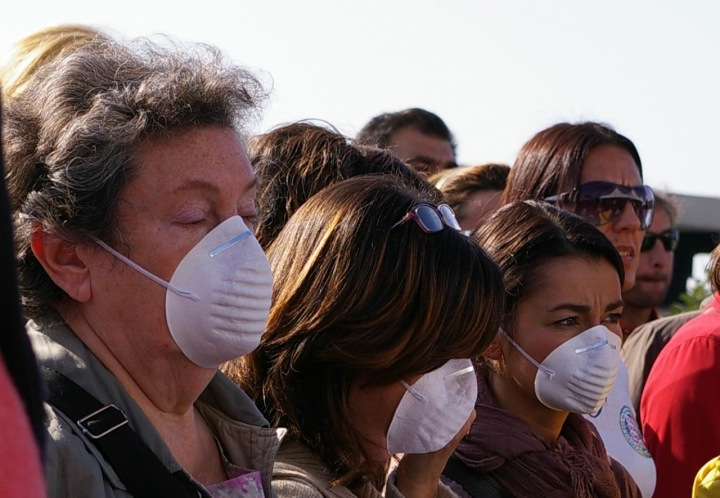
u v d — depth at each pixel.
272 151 3.83
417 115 7.63
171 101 2.35
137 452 2.17
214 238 2.36
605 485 3.99
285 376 2.96
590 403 3.92
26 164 2.33
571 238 4.02
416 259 2.91
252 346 2.42
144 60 2.51
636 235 5.39
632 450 4.59
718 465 3.68
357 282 2.88
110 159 2.28
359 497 3.10
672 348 4.77
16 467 0.93
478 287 2.96
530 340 3.96
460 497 3.66
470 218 6.12
